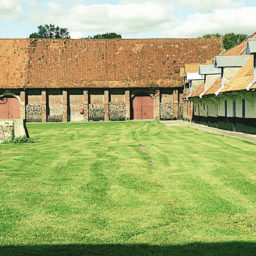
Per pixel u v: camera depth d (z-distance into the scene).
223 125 24.86
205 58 45.12
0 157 11.70
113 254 4.35
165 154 12.05
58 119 43.31
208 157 11.20
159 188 7.25
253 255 4.29
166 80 43.34
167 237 4.84
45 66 43.84
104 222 5.39
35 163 10.38
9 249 4.50
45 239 4.80
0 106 43.00
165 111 43.81
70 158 11.34
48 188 7.34
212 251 4.40
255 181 7.74
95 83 42.75
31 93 43.03
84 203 6.30
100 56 44.84
